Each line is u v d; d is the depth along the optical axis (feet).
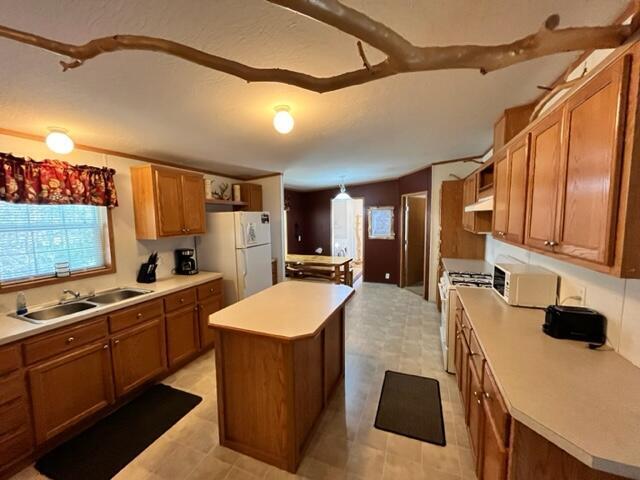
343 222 31.01
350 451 6.11
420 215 21.59
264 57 4.50
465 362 6.72
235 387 6.09
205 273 11.77
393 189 21.06
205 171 13.99
